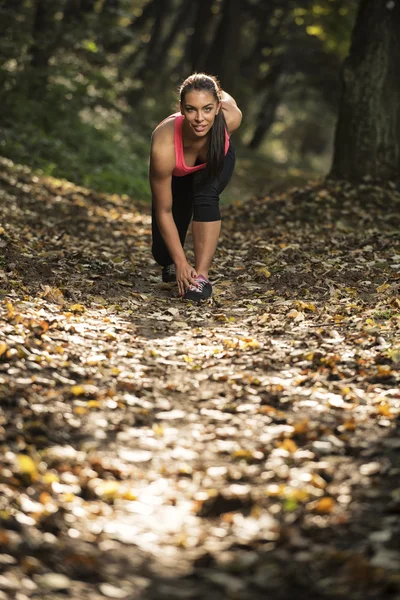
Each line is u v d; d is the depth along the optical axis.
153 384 7.41
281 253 13.59
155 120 40.56
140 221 18.20
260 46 53.78
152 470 5.92
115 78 32.34
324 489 5.59
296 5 46.06
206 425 6.66
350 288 11.09
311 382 7.51
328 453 6.11
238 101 51.03
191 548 4.98
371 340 8.59
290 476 5.76
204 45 45.66
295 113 74.00
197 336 9.02
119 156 27.78
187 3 48.66
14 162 22.69
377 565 4.65
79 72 28.28
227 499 5.46
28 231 14.41
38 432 6.21
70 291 10.27
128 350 8.30
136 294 10.77
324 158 80.44
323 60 54.09
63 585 4.54
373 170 19.73
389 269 12.35
